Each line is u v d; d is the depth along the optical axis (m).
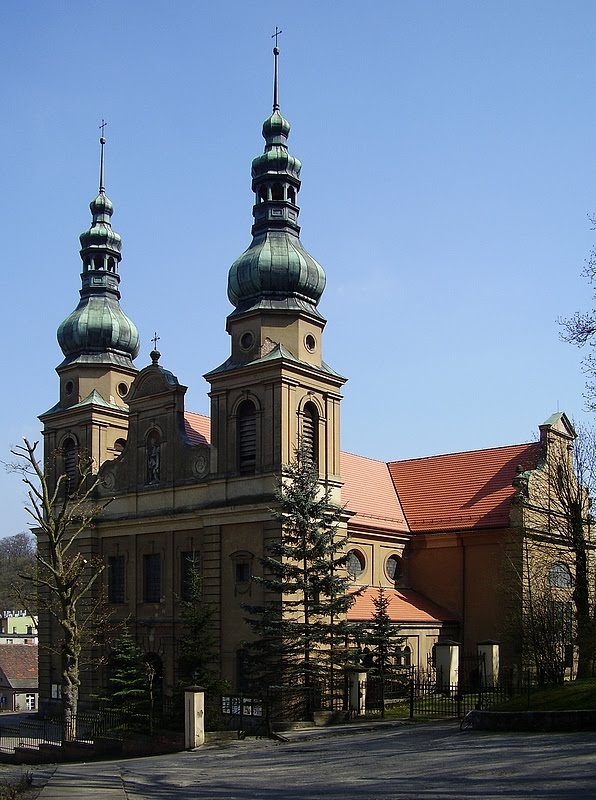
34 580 48.66
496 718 30.08
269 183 52.81
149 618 52.59
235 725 42.59
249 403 49.53
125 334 61.72
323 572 42.81
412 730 34.19
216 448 50.16
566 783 18.64
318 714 40.62
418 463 64.81
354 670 42.25
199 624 44.75
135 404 55.19
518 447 60.84
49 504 47.19
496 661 48.06
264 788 22.02
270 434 48.03
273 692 41.41
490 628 54.94
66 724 45.22
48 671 57.97
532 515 54.12
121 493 55.09
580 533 48.97
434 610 55.94
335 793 19.83
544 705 31.02
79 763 39.44
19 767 38.88
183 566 51.56
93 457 58.47
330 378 51.25
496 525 55.25
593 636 43.84
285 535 45.91
